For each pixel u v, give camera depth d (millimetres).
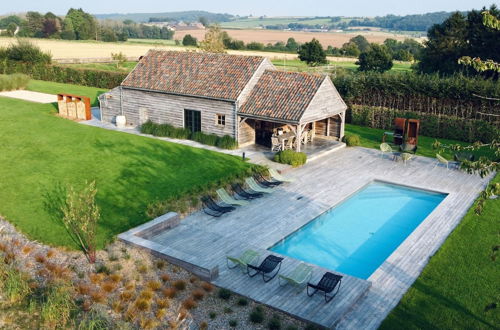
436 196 22078
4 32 119750
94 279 13414
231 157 25156
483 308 12578
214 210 18672
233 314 12148
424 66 49688
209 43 51125
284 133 27906
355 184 22781
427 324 11898
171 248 14992
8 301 12430
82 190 19812
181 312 12148
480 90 29859
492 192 8688
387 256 16406
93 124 31812
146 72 30703
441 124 32312
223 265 14602
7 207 18062
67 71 52188
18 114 32562
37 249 15094
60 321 11617
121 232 16297
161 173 22172
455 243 16422
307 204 20047
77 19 128250
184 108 28516
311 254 16406
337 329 11680
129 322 11766
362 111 36188
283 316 12141
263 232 17156
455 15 47469
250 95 26953
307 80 26656
